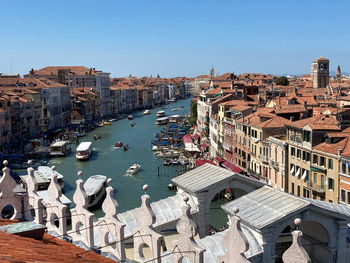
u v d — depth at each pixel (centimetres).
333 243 2122
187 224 1170
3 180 1553
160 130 15700
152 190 7356
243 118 7681
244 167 7631
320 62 18050
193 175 2642
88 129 15762
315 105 9356
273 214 2000
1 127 11006
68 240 1469
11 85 15012
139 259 1333
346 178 4834
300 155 5694
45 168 8419
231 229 1255
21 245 940
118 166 9312
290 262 1298
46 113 14950
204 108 12131
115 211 1358
